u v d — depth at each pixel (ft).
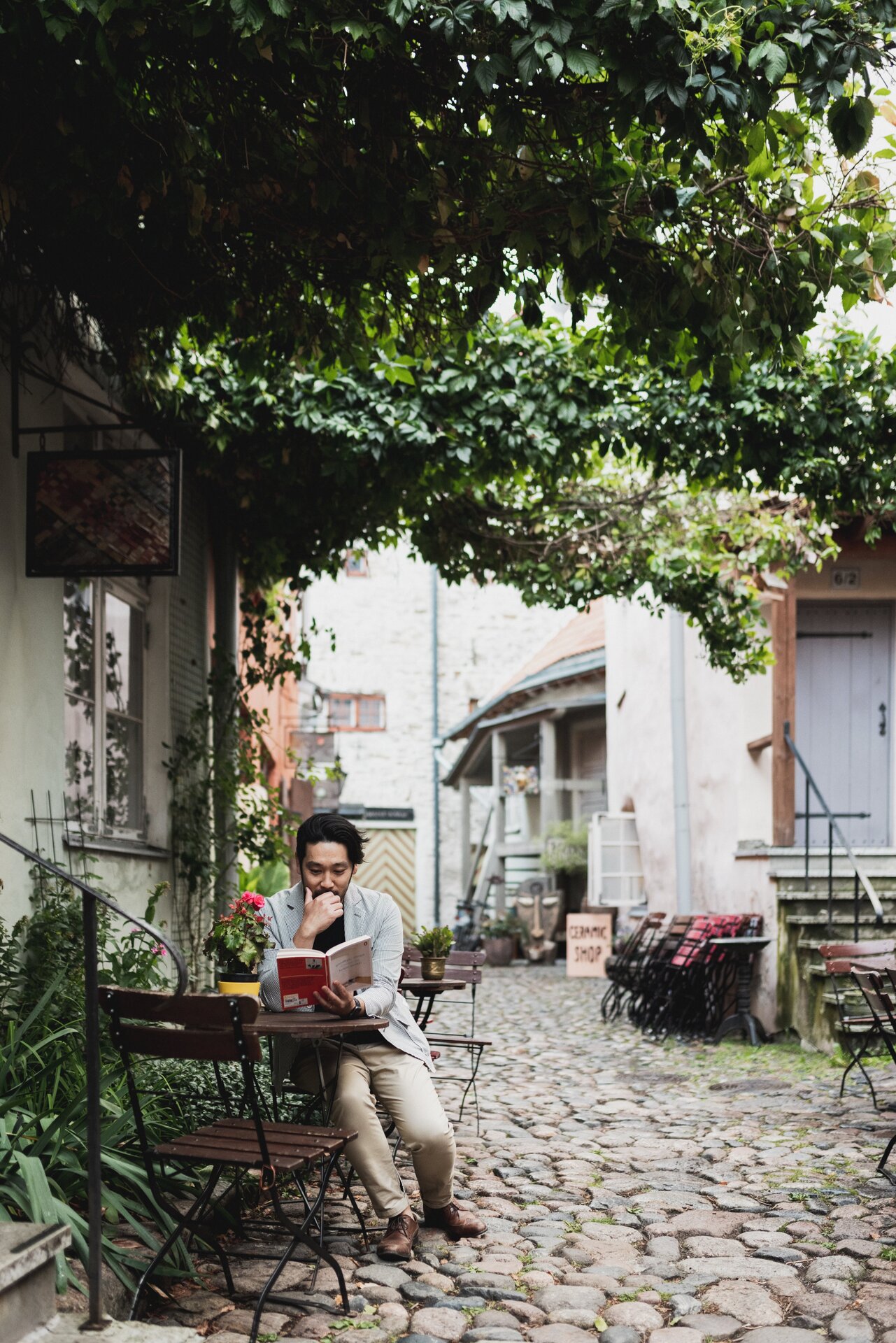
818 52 11.80
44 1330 10.23
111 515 18.30
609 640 58.44
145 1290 11.83
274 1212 14.58
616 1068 27.68
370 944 14.28
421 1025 20.21
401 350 20.56
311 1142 12.00
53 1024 16.10
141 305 19.22
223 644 30.71
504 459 24.16
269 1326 11.44
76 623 21.97
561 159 13.99
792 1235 14.64
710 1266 13.47
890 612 39.58
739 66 12.21
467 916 67.31
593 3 11.84
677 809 43.45
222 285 18.40
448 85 12.66
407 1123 13.94
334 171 14.43
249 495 27.55
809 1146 19.29
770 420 22.43
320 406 23.88
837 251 14.34
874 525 31.86
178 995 11.14
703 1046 31.22
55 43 12.64
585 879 63.41
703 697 41.75
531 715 62.64
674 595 31.37
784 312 14.78
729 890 38.37
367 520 29.40
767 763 36.06
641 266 14.84
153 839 25.81
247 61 13.14
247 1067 11.18
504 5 11.68
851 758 39.32
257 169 14.94
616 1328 11.57
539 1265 13.42
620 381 23.22
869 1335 11.43
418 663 80.12
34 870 18.48
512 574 31.24
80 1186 12.40
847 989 29.04
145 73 13.48
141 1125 12.03
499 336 23.34
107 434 23.61
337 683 79.20
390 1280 12.70
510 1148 19.15
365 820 75.61
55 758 19.70
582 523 30.27
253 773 30.78
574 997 43.34
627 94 12.06
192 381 24.26
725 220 14.48
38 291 18.83
